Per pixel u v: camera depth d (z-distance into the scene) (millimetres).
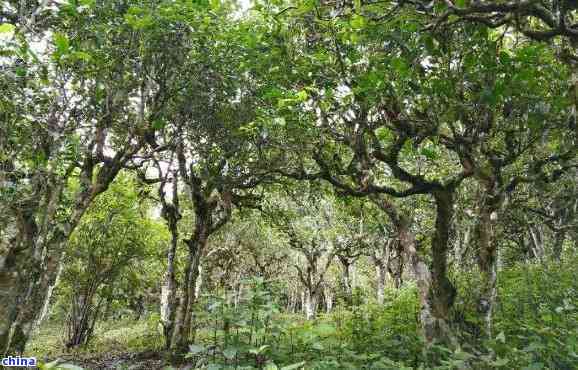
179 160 12875
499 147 9477
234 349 5574
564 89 6895
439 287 7820
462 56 6426
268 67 8438
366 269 36656
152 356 13641
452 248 11953
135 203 18844
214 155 11711
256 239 29281
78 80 6762
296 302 44781
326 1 6297
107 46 7039
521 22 5047
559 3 4328
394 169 8328
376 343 8367
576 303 8812
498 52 6254
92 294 19328
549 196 12133
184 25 7469
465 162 8031
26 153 6469
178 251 21531
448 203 8164
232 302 6301
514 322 7977
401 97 7121
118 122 7906
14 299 5258
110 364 12750
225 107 9656
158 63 7898
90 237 18172
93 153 6934
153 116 8047
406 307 10828
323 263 32125
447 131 9641
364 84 6629
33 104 6320
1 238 5414
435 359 6695
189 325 12336
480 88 6930
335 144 9930
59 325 29156
